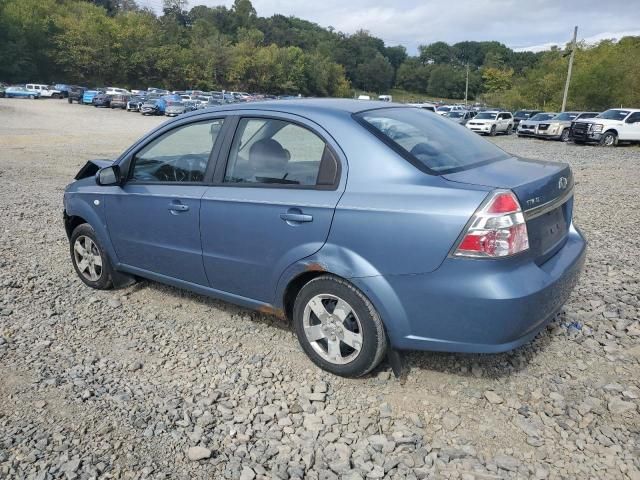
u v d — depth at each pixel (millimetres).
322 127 3434
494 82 94125
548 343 3904
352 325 3340
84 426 3018
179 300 4793
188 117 4168
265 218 3549
